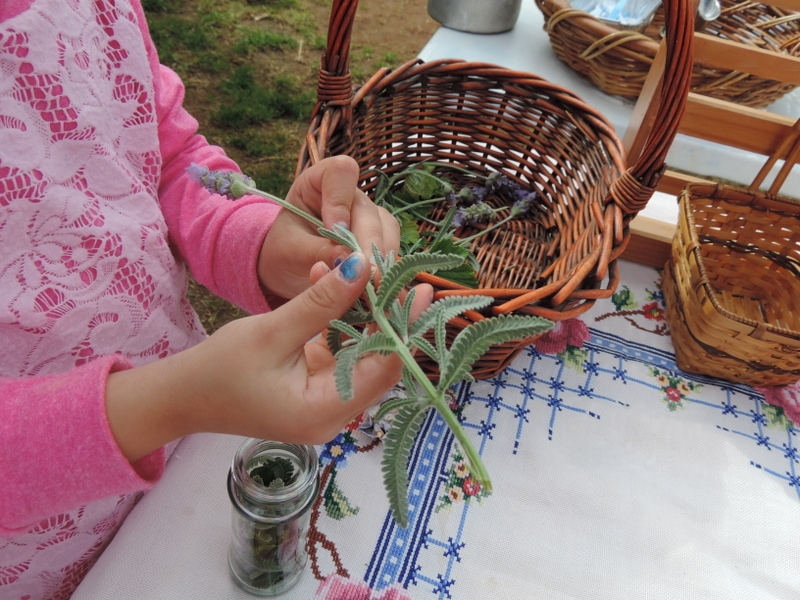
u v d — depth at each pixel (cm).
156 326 60
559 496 62
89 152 53
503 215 95
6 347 49
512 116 95
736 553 60
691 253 74
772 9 117
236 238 60
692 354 74
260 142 181
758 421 72
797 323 79
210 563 53
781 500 65
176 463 58
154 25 216
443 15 127
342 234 44
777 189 84
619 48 104
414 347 37
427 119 96
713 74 101
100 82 54
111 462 39
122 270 55
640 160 68
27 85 48
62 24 50
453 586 55
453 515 60
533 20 136
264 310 63
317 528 57
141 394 39
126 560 52
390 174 98
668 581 58
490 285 82
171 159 67
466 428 67
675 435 69
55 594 58
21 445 38
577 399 72
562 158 92
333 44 75
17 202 47
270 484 47
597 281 64
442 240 76
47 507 40
